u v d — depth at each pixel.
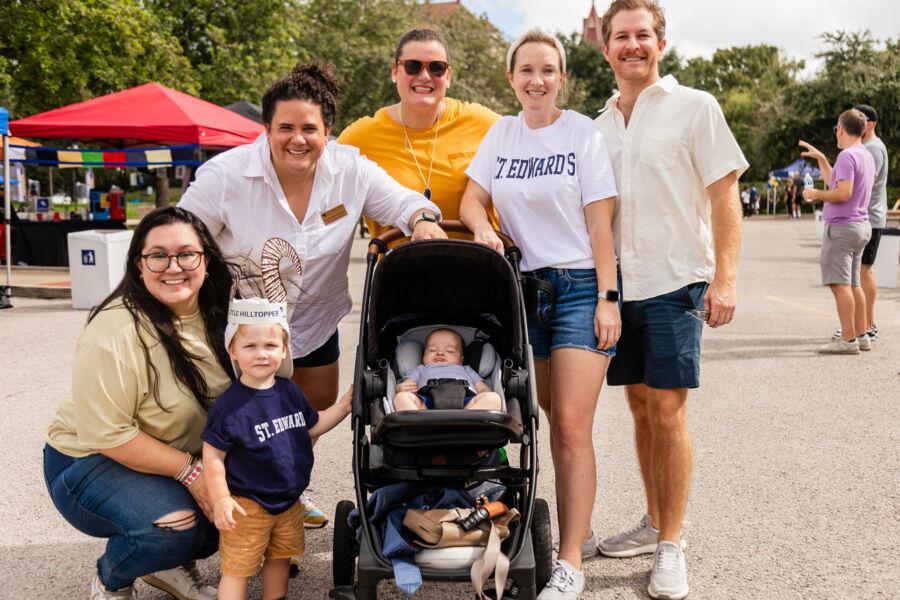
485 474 2.88
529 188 3.41
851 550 3.63
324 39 30.36
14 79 22.45
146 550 2.87
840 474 4.60
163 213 2.99
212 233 3.54
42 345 8.28
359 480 2.87
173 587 3.22
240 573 2.84
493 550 2.61
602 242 3.32
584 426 3.31
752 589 3.29
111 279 10.68
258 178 3.42
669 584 3.22
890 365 7.33
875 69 43.84
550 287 3.33
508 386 3.01
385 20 34.00
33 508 4.19
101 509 2.89
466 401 3.00
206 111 13.59
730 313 3.31
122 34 22.77
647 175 3.41
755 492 4.35
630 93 3.50
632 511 4.16
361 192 3.62
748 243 23.27
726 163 3.31
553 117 3.52
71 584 3.39
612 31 3.42
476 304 3.46
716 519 4.00
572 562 3.15
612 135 3.54
